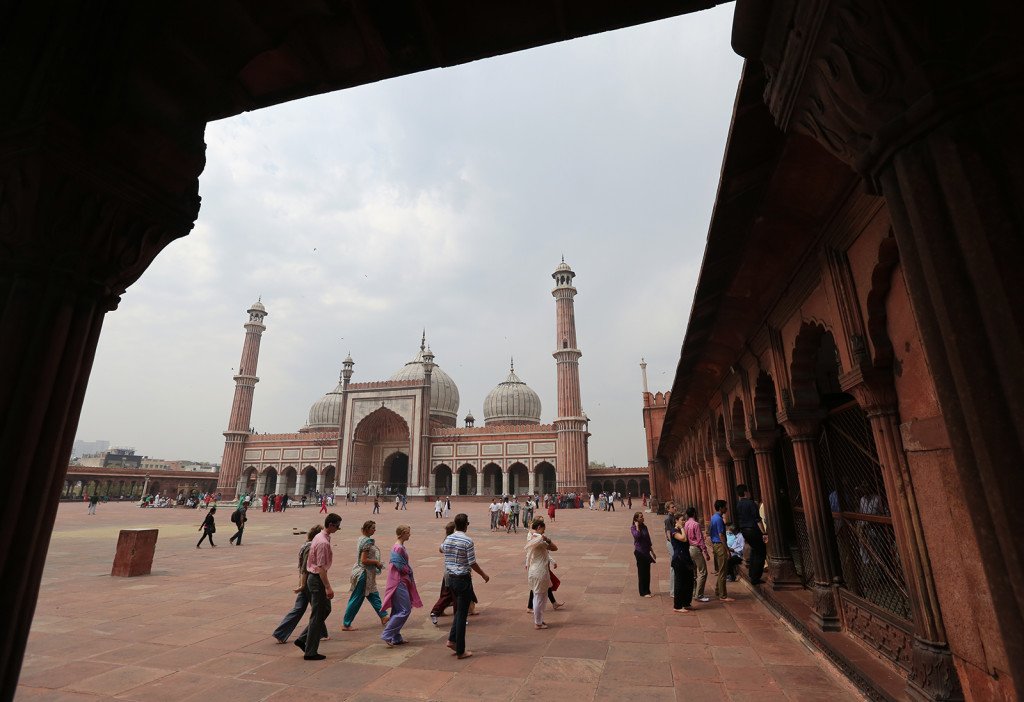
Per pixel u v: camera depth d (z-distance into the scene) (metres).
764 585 6.52
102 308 1.86
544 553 5.59
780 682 3.74
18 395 1.55
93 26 1.64
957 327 1.08
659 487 28.12
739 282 4.78
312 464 44.72
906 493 2.84
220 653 4.55
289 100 2.38
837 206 3.15
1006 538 0.99
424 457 40.72
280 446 46.00
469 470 43.62
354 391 43.16
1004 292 1.02
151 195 1.88
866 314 3.02
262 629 5.31
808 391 4.64
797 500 6.71
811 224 3.50
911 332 2.69
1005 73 1.08
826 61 1.39
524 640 4.92
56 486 1.63
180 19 1.78
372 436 45.53
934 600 2.68
